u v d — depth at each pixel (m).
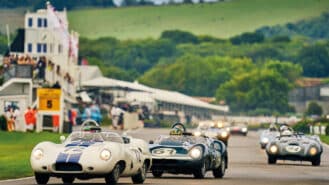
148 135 169.38
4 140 127.38
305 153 88.75
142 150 60.81
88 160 55.41
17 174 66.50
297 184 62.53
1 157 87.62
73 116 184.75
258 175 72.44
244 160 96.56
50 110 156.38
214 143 69.38
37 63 179.88
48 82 180.62
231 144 142.12
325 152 118.31
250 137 186.88
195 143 67.19
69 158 55.50
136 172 59.19
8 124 157.00
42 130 156.38
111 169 55.84
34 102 170.50
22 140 128.25
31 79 169.12
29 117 154.12
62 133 153.38
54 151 56.28
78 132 58.72
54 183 58.38
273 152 89.31
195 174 66.12
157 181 62.78
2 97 163.88
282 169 81.62
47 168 55.66
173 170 65.56
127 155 57.25
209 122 133.00
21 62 182.38
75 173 55.44
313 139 90.62
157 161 65.56
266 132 127.38
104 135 58.62
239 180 65.88
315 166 88.25
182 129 74.12
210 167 67.25
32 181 60.53
